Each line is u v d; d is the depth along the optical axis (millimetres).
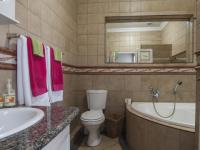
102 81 3168
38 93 1429
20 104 1306
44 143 555
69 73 2736
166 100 3055
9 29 1302
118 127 2912
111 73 3160
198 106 1203
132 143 2289
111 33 3260
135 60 3213
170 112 2852
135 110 2406
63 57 2445
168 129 1655
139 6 3143
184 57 3139
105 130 3072
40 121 757
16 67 1343
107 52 3244
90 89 3180
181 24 3176
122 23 3260
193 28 3072
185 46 3158
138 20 3234
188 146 1517
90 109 2908
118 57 3223
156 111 2867
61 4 2383
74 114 949
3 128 891
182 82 3041
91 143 2504
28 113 954
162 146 1703
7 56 1262
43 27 1833
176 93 3053
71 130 2691
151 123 1838
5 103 1116
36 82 1436
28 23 1546
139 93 3107
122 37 3246
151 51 3197
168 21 3195
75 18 3119
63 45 2455
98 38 3199
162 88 3068
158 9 3107
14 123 939
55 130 651
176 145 1593
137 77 3113
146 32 3219
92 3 3219
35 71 1429
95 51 3197
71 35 2861
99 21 3203
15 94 1305
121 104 3125
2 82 1207
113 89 3148
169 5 3096
